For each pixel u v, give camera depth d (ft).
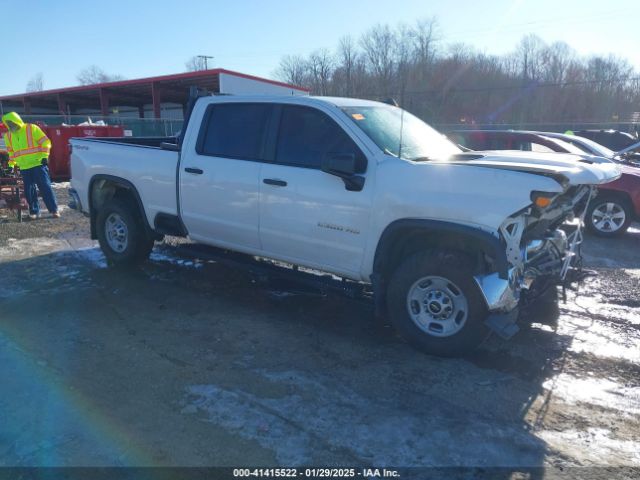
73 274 20.84
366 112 15.97
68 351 14.16
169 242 25.86
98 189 22.08
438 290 13.69
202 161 17.79
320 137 15.38
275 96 16.65
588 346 15.02
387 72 142.41
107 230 21.94
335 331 15.81
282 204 15.81
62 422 10.89
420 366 13.62
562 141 31.81
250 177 16.48
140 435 10.52
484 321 13.12
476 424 11.10
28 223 30.58
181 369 13.26
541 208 12.42
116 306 17.52
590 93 166.40
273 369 13.35
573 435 10.82
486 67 161.99
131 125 89.10
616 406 11.97
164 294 18.76
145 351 14.24
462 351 13.57
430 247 14.25
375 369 13.43
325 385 12.58
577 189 14.94
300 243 15.83
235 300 18.33
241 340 15.06
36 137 30.66
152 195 19.58
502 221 12.42
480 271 13.04
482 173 12.76
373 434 10.67
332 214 14.82
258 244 17.03
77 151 22.44
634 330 16.22
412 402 11.90
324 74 173.58
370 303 15.37
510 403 11.96
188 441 10.35
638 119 163.63
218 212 17.57
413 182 13.47
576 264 16.55
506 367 13.67
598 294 19.51
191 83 108.47
